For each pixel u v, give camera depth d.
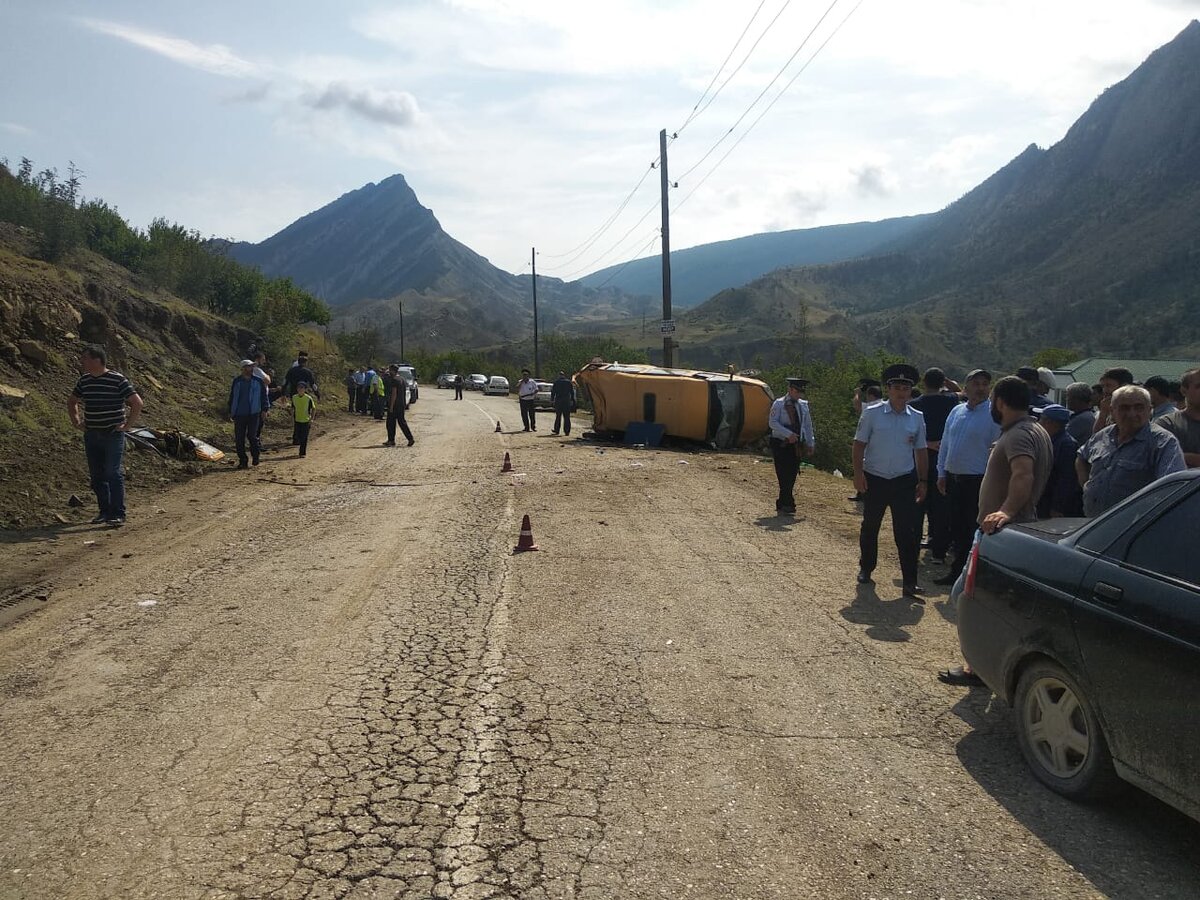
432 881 3.21
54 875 3.23
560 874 3.28
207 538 9.32
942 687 5.31
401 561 8.34
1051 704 4.07
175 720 4.63
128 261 30.83
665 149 29.44
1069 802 3.90
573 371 55.56
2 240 21.00
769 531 10.31
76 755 4.22
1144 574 3.65
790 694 5.16
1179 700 3.31
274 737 4.43
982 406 7.97
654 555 8.84
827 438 22.19
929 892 3.19
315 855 3.37
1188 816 3.49
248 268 40.12
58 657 5.61
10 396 13.25
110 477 9.91
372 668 5.45
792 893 3.18
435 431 24.23
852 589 7.69
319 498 12.05
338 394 39.31
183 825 3.58
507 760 4.21
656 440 21.50
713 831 3.61
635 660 5.69
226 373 25.84
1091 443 5.71
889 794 3.95
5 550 8.56
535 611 6.75
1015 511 5.25
